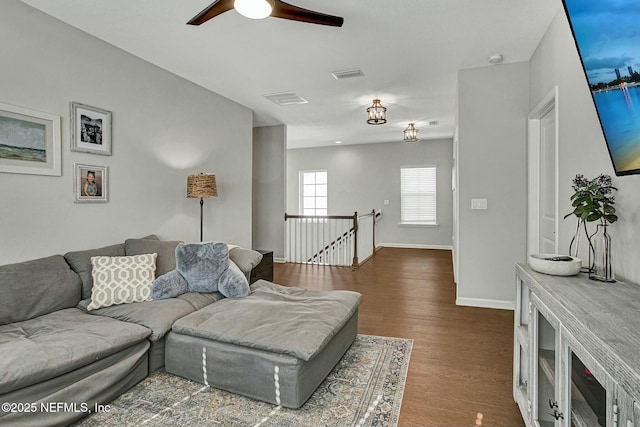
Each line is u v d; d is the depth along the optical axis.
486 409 1.96
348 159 8.88
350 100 4.91
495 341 2.89
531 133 3.48
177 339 2.29
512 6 2.55
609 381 0.90
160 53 3.37
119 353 2.07
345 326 2.60
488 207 3.72
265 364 2.00
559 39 2.60
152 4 2.55
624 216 1.72
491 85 3.67
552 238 3.05
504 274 3.71
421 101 4.93
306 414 1.91
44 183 2.70
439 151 8.12
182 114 4.02
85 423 1.83
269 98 4.81
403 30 2.91
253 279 4.18
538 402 1.56
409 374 2.35
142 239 3.26
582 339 1.08
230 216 4.88
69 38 2.84
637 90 1.30
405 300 4.07
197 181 3.85
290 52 3.34
